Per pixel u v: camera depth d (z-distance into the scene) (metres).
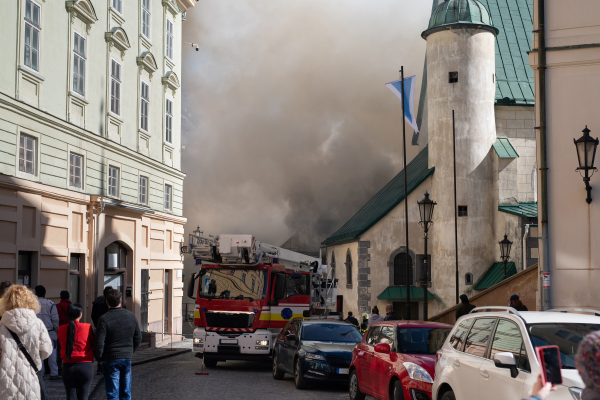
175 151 30.84
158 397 12.39
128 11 25.16
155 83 28.17
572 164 14.05
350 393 12.77
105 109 22.94
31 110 17.48
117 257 24.02
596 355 3.21
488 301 21.20
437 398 8.58
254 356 18.67
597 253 13.70
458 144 37.09
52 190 18.61
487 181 37.03
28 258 17.72
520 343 6.98
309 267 22.44
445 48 37.53
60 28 19.52
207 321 18.91
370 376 11.64
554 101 14.27
